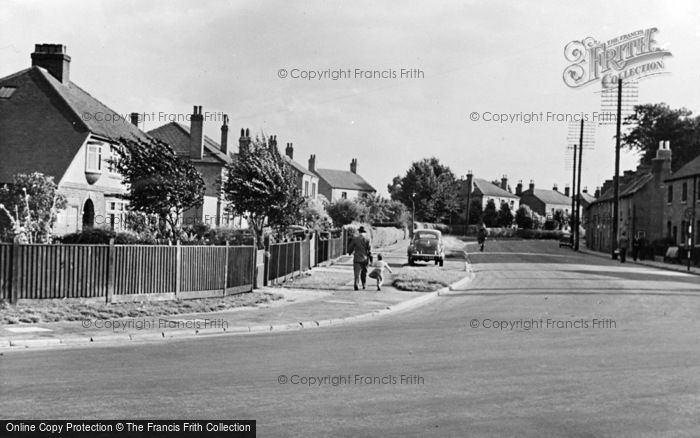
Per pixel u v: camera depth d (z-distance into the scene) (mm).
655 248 50406
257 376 9289
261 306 18047
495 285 26469
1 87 35094
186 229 29375
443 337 13266
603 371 9797
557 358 10867
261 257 22281
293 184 29812
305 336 13406
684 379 9250
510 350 11664
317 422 7043
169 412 7355
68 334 12414
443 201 106875
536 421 7164
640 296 22016
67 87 37562
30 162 32562
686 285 27219
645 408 7723
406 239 80062
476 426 6961
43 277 15188
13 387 8383
